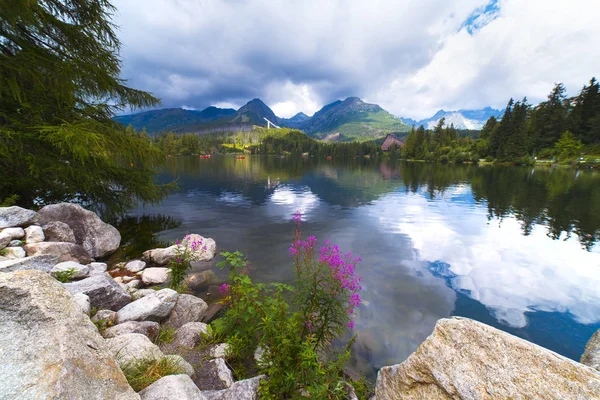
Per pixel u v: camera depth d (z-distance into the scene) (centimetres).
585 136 8494
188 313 491
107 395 180
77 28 852
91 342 205
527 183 3222
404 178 3819
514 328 521
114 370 204
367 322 520
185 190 2375
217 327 408
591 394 186
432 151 11881
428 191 2522
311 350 264
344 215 1473
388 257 875
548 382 205
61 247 641
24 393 147
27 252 579
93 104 966
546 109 9312
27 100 797
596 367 274
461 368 247
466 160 9312
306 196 2147
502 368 229
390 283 692
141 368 276
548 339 494
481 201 1988
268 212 1520
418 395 271
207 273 724
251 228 1183
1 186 789
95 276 502
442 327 286
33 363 163
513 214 1557
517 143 8381
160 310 446
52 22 792
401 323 521
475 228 1247
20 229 626
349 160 11431
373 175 4262
